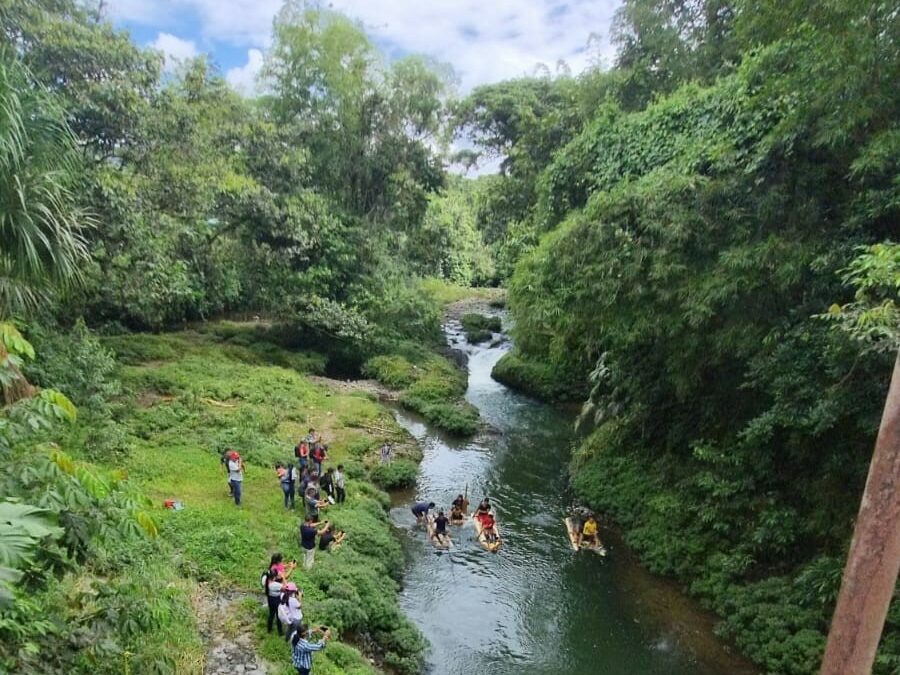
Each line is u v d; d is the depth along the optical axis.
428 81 30.86
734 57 19.36
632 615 12.17
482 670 10.62
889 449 4.51
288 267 27.42
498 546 14.63
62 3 17.47
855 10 8.66
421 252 35.97
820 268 10.07
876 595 4.64
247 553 11.59
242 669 8.61
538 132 29.05
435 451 20.70
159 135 18.88
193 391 20.09
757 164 11.27
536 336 21.08
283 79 30.11
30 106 9.61
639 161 16.78
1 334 4.96
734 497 13.17
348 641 10.50
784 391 11.00
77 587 7.43
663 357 15.66
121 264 18.94
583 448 18.98
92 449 13.76
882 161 8.94
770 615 10.87
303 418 20.78
